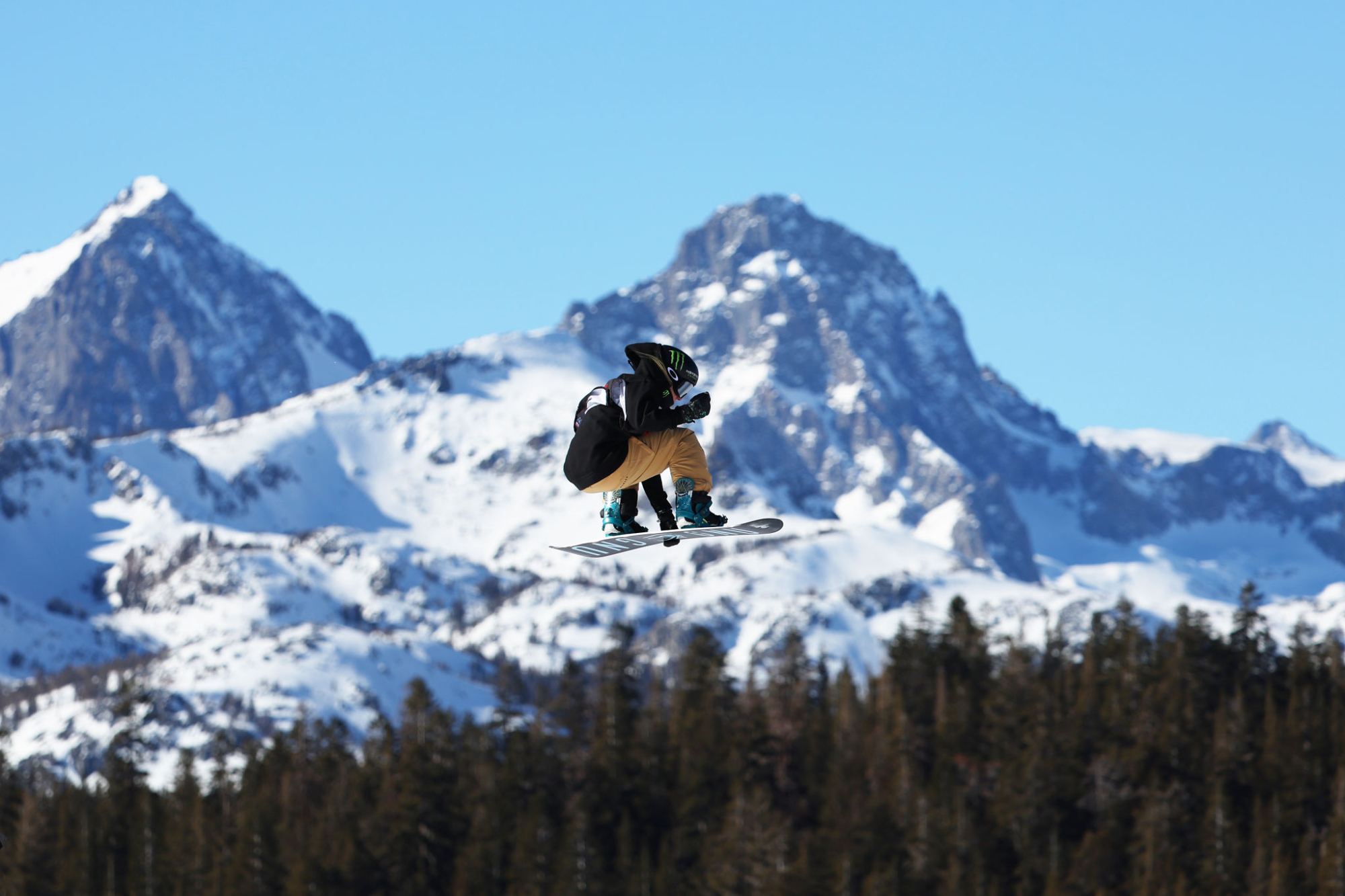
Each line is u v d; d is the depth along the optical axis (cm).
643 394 8419
